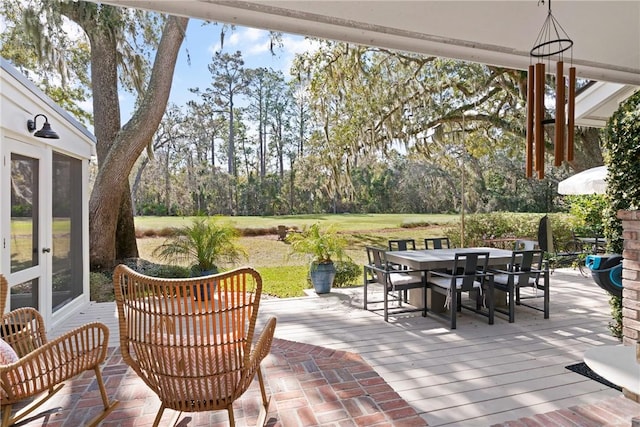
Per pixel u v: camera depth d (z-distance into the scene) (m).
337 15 2.38
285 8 2.29
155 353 1.83
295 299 5.23
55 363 1.97
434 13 2.37
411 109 7.77
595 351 1.72
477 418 2.24
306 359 3.10
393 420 2.18
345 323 4.14
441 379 2.75
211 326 1.80
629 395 1.49
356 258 10.44
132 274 1.80
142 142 7.44
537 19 2.48
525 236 9.62
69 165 4.48
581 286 6.02
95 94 7.82
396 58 7.27
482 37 2.72
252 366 1.91
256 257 10.57
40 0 6.38
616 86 4.55
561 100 2.07
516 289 4.87
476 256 4.02
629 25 2.56
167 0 2.15
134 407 2.34
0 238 2.99
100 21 6.84
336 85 7.22
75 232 4.65
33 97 3.38
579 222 8.07
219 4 2.20
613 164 3.35
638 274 2.94
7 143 3.10
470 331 3.86
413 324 4.09
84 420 2.19
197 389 1.84
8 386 1.80
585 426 2.14
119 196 7.51
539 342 3.52
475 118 7.95
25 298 3.43
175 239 6.35
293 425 2.13
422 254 4.71
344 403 2.38
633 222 2.96
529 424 2.17
